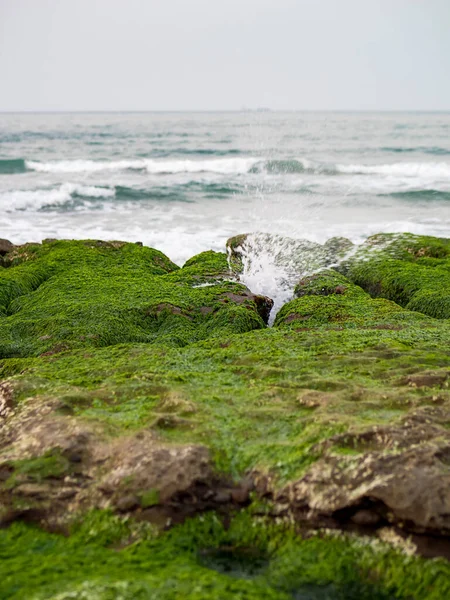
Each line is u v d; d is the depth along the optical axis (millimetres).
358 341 6547
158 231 20234
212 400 4703
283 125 86625
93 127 93375
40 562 3270
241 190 30500
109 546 3424
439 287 9906
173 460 3709
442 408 4160
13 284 10266
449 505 3223
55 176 36219
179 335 7859
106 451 3951
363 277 11531
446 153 49812
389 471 3441
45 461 3898
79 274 10695
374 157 47312
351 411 4344
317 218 22750
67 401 4695
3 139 65438
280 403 4645
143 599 2824
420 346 6297
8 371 6500
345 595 3178
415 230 20203
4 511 3662
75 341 7414
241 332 8062
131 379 5309
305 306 9141
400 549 3256
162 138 68438
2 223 21625
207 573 3152
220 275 10969
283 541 3477
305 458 3758
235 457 3896
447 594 3033
